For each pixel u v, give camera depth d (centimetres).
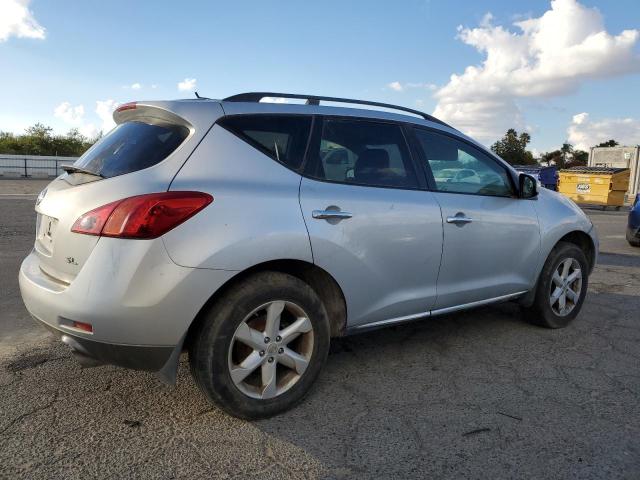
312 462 258
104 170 288
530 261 433
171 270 259
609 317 509
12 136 6062
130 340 259
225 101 311
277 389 301
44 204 311
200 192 271
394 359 391
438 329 460
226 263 270
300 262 303
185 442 272
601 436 287
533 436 286
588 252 503
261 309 290
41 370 353
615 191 2320
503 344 427
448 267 374
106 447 265
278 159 309
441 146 391
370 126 356
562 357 402
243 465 254
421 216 353
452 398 330
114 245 256
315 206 306
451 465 258
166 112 298
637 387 351
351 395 331
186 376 348
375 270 332
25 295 295
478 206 393
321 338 311
